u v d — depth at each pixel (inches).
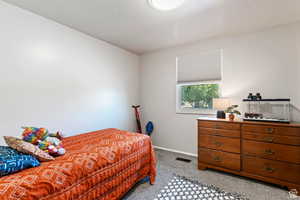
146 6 75.3
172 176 90.1
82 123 105.3
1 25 70.5
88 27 98.3
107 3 73.0
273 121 82.4
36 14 82.2
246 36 104.1
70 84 98.4
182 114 131.4
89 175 51.8
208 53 118.9
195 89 127.9
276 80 94.0
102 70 120.3
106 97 123.6
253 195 71.3
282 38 93.0
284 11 78.9
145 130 155.0
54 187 41.8
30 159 44.9
